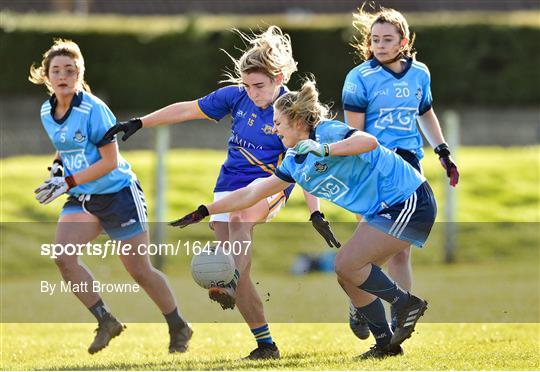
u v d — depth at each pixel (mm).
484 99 92625
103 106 23625
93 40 92000
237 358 23812
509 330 28625
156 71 92562
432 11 128500
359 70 24688
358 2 131000
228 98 23766
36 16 102875
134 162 59906
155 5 129625
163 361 23156
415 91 24609
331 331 29312
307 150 20047
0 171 57438
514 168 60781
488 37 92250
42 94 90625
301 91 20953
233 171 23812
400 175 21344
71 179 23281
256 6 131125
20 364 23188
